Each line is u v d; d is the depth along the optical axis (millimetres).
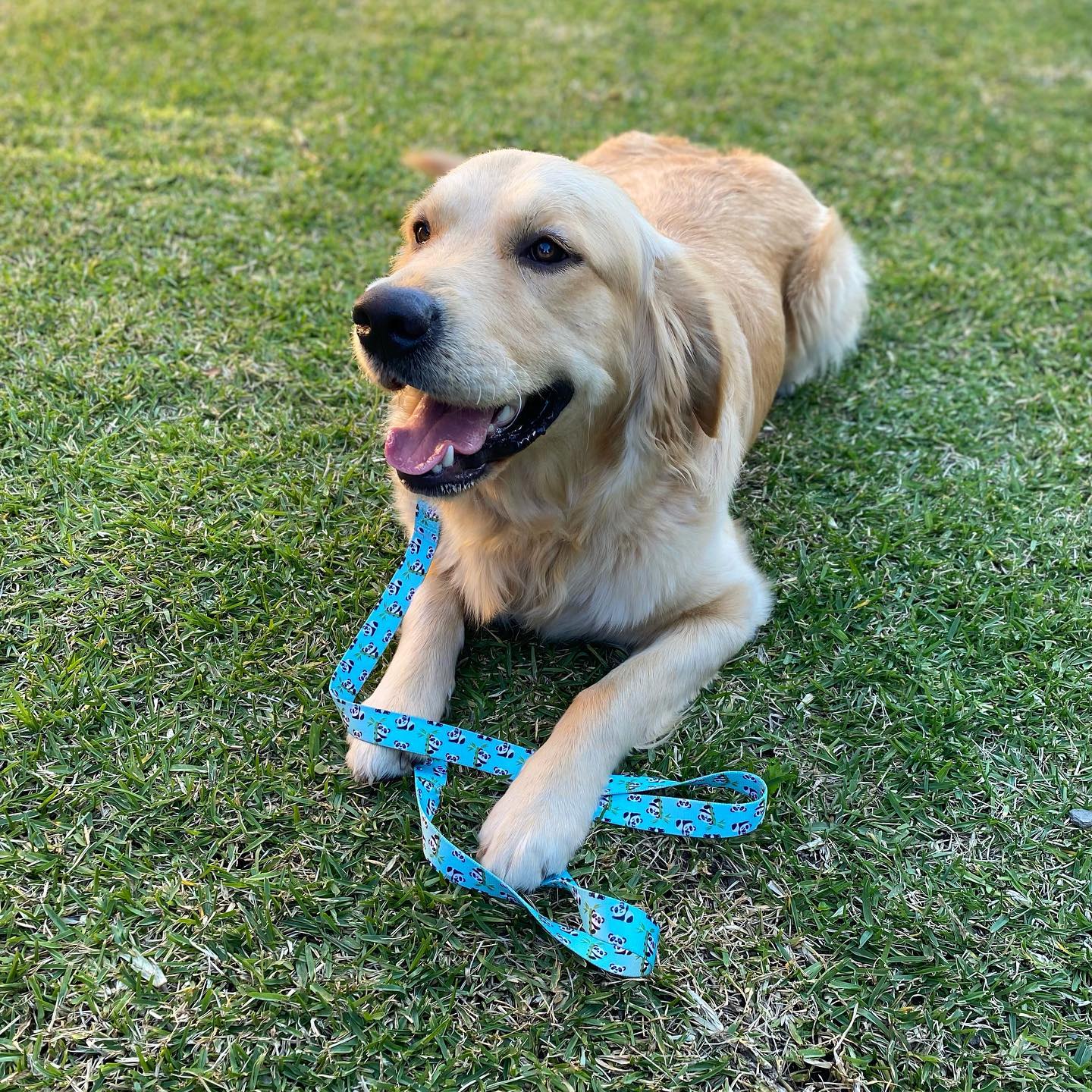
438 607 3047
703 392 2980
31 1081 2010
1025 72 7703
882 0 9047
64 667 2850
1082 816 2684
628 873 2506
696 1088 2121
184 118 5934
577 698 2777
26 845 2424
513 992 2250
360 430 3830
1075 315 4852
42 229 4734
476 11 8094
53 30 7059
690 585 3037
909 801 2732
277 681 2883
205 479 3527
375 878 2439
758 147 6289
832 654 3164
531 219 2588
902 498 3801
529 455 2770
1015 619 3270
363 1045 2119
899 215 5660
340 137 5891
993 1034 2240
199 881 2389
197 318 4309
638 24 8117
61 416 3721
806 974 2322
